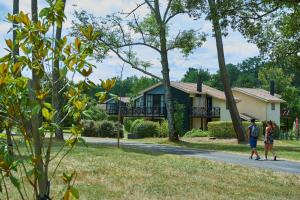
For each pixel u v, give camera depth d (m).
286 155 23.94
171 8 34.03
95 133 47.41
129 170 14.05
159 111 58.22
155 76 36.31
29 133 3.70
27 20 3.65
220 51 36.19
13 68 3.48
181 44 35.50
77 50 3.77
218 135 46.03
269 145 21.91
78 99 3.79
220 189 12.04
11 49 3.62
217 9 24.36
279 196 11.71
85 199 9.47
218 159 20.75
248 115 62.38
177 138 35.88
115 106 60.28
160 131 46.34
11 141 3.66
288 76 83.06
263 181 14.18
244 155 23.69
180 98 58.31
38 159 3.63
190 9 32.97
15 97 3.56
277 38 27.91
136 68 35.78
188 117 57.75
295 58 28.23
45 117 3.64
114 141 36.75
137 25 34.69
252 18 24.73
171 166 15.78
